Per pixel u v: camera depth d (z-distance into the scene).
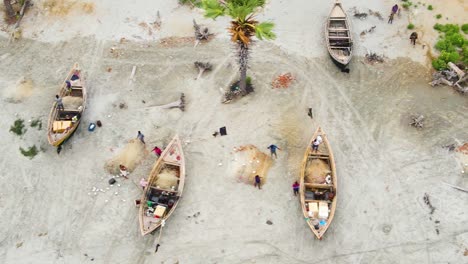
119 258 30.33
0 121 36.94
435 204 31.98
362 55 40.69
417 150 34.69
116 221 31.84
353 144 35.12
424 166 33.84
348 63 39.97
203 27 43.12
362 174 33.56
